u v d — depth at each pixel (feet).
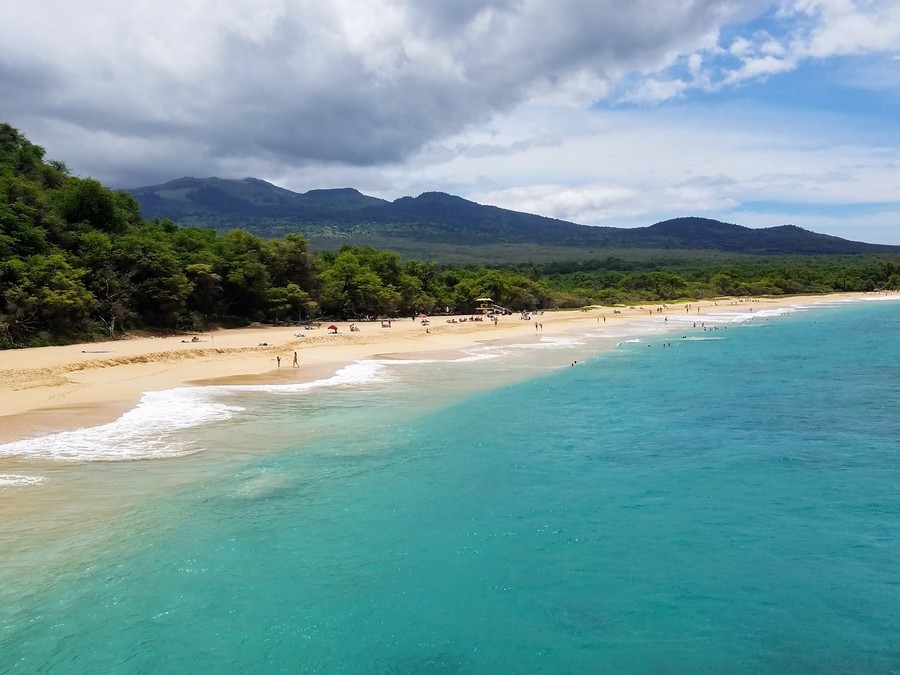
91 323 209.05
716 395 129.08
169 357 163.12
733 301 563.07
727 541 58.70
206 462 77.82
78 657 39.93
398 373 154.10
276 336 234.38
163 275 244.63
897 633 44.14
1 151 285.64
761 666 40.55
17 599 46.14
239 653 40.88
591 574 52.13
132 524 59.16
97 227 260.62
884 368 168.96
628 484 74.02
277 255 321.32
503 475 76.59
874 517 64.49
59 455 78.54
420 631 43.86
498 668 39.96
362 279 358.23
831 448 89.86
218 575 50.49
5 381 120.47
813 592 49.60
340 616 45.37
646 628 44.62
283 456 81.51
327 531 59.21
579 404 118.83
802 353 203.10
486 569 52.75
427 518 62.95
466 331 283.79
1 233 201.36
